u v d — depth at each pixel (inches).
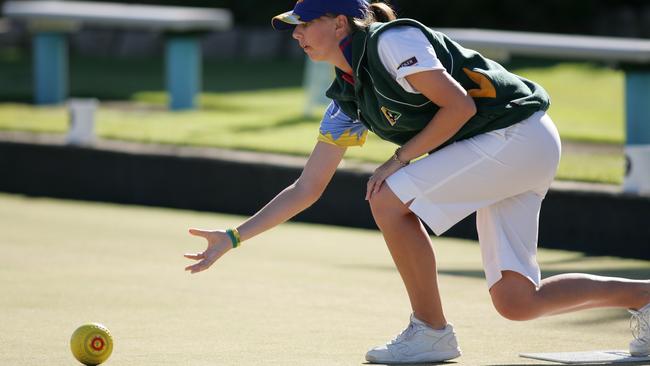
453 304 813.9
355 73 597.6
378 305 814.5
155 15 1883.6
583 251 1069.8
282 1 2778.1
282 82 2253.9
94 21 1895.9
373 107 608.4
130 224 1225.4
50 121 1673.2
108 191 1400.1
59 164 1434.5
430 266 620.4
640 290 624.1
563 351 662.5
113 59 2723.9
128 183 1384.1
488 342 690.2
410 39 582.6
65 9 1969.7
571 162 1268.5
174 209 1349.7
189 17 1847.9
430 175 604.7
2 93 2144.4
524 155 603.2
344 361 635.5
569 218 1078.4
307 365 624.4
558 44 1360.7
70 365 623.2
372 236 1159.6
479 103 601.9
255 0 2795.3
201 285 889.5
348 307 807.1
